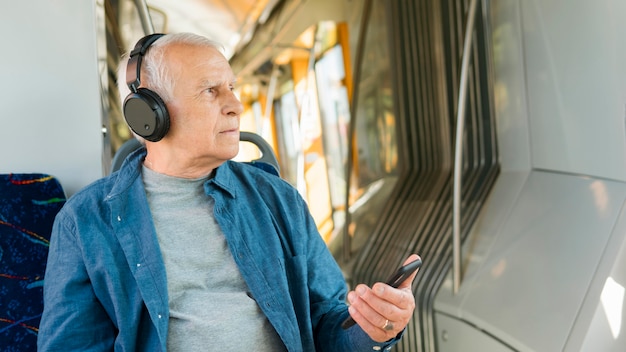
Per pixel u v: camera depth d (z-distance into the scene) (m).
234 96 1.71
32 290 2.04
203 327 1.62
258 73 10.80
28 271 2.06
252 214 1.78
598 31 2.57
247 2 8.39
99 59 2.35
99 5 2.35
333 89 8.16
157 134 1.64
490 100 3.74
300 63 9.66
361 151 7.16
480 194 3.83
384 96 6.77
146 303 1.58
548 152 3.17
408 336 4.21
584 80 2.72
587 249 2.57
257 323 1.67
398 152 6.12
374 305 1.49
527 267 2.95
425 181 5.37
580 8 2.70
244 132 2.14
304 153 8.70
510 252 3.19
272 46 9.50
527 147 3.40
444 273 3.96
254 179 1.88
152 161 1.75
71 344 1.58
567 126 2.93
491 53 3.68
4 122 2.27
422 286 4.09
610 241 2.45
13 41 2.27
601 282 2.39
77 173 2.33
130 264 1.62
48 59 2.29
